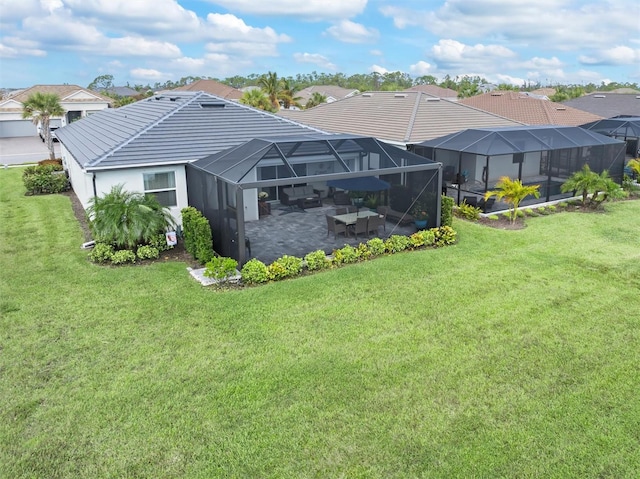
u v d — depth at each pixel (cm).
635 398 830
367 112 3116
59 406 821
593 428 759
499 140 2217
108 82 17512
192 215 1523
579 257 1534
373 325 1095
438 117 2816
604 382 876
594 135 2544
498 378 890
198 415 796
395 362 945
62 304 1211
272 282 1349
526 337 1037
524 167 2942
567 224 1934
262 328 1084
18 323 1111
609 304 1193
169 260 1546
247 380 890
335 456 706
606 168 2562
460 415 790
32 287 1316
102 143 1991
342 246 1666
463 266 1461
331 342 1022
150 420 785
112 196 1557
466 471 677
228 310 1173
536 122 3269
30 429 766
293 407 813
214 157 1738
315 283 1336
